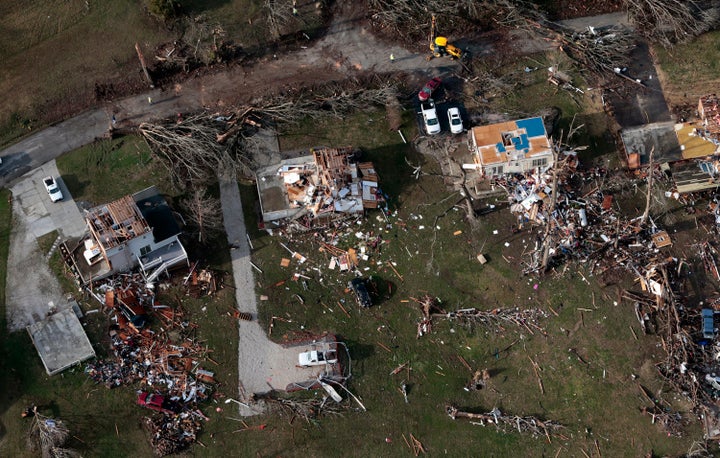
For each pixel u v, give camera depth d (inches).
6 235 2164.1
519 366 2116.1
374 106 2388.0
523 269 2214.6
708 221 2293.3
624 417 2075.5
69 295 2103.8
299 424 2026.3
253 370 2073.1
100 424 1991.9
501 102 2421.3
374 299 2166.6
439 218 2271.2
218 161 2246.6
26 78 2363.4
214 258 2178.9
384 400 2060.8
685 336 2123.5
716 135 2347.4
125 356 2054.6
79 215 2198.6
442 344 2130.9
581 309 2178.9
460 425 2052.2
